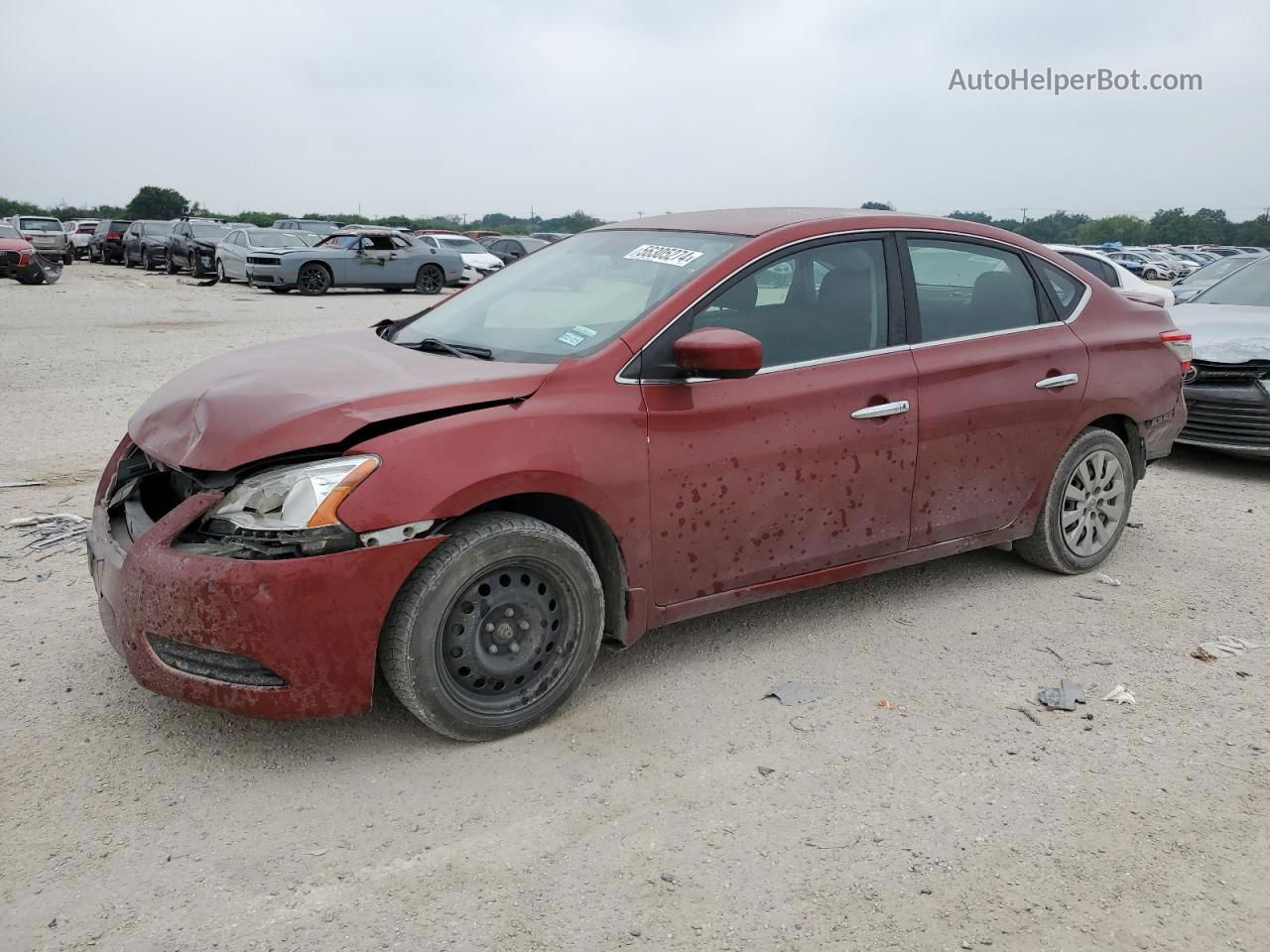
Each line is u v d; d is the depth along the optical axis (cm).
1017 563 511
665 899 258
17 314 1631
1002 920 253
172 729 337
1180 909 258
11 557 489
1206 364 698
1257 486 686
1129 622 440
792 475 378
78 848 274
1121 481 493
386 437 304
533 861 272
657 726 344
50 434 755
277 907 253
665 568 357
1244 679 387
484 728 327
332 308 1889
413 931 245
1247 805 304
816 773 317
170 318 1631
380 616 300
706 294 364
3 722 337
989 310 444
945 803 302
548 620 336
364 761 321
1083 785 313
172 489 348
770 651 405
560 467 323
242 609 286
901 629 428
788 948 242
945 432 418
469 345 382
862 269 407
